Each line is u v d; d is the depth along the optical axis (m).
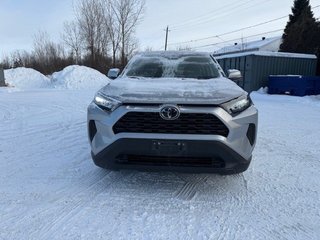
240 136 3.14
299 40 23.92
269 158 4.72
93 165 4.24
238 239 2.59
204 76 4.31
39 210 2.99
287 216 2.98
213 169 3.12
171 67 4.55
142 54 5.15
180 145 3.01
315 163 4.53
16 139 5.57
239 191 3.52
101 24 33.81
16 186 3.52
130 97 3.18
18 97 12.53
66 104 10.27
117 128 3.12
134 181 3.74
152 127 3.05
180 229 2.72
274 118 8.48
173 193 3.43
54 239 2.54
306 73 17.70
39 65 36.97
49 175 3.87
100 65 33.81
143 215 2.94
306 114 9.46
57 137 5.74
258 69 16.70
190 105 3.05
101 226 2.74
